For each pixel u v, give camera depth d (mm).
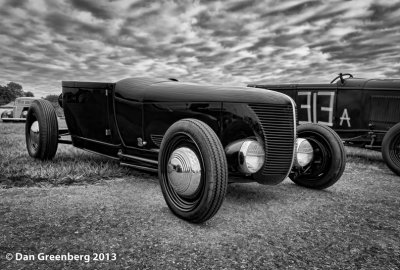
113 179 3512
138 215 2426
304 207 2799
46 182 3248
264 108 2619
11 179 3285
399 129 4469
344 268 1735
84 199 2756
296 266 1737
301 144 3037
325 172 3348
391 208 2838
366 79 5953
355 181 3996
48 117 4180
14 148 5305
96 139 3938
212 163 2174
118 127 3604
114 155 3785
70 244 1888
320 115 6332
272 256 1846
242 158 2508
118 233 2076
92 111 3852
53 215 2344
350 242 2076
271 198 3053
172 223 2297
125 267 1651
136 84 3459
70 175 3479
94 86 3773
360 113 5879
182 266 1688
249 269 1687
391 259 1854
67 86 4191
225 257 1811
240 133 2770
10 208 2459
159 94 3156
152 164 3158
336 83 6121
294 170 3127
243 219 2447
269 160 2619
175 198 2455
